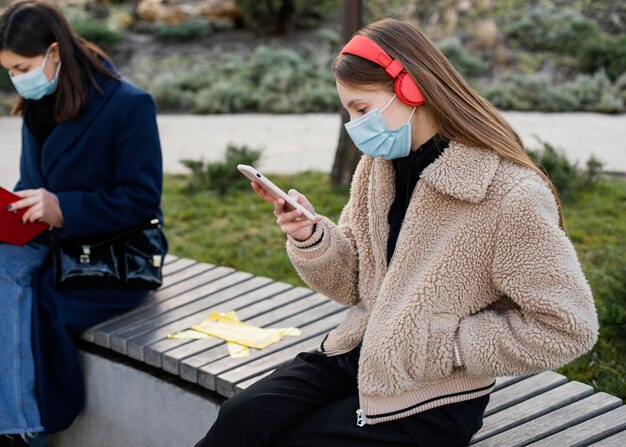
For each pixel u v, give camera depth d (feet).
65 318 10.84
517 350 6.29
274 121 32.30
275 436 7.13
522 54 40.60
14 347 10.44
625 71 37.06
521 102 33.88
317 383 7.34
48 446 11.94
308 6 46.29
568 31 40.47
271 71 37.83
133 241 11.21
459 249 6.49
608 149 26.43
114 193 11.03
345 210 8.04
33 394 10.52
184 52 43.60
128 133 11.02
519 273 6.27
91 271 10.89
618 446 7.86
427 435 6.80
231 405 7.11
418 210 6.67
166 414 10.36
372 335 6.75
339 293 7.79
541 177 6.52
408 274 6.73
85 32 43.24
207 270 12.91
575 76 38.40
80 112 10.96
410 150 6.89
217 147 28.04
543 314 6.23
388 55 6.57
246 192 21.99
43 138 11.39
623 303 12.60
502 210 6.35
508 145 6.54
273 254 17.61
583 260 16.19
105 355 11.00
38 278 11.09
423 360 6.62
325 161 25.36
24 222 10.61
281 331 10.67
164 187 22.68
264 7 44.21
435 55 6.66
